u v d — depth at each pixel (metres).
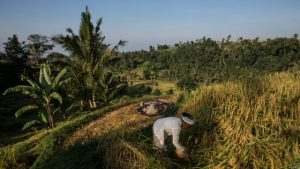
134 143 6.29
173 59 145.50
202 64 129.62
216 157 6.23
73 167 6.07
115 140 6.53
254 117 6.75
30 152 10.21
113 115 13.39
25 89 14.52
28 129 20.52
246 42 144.25
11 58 57.25
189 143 6.98
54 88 15.05
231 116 6.97
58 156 6.82
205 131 6.91
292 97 7.41
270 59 112.69
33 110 31.00
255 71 9.64
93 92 20.39
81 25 19.42
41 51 73.44
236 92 7.89
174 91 72.31
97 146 6.96
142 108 13.22
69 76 19.44
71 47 19.27
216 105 7.85
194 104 8.45
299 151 5.92
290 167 5.61
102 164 6.20
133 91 43.28
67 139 10.86
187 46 156.75
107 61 20.70
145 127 8.55
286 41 128.00
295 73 9.54
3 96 37.88
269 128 6.50
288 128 6.45
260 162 5.84
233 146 6.20
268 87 8.02
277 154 5.91
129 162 5.91
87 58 20.06
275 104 7.09
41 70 14.92
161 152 6.17
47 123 15.62
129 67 138.38
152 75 114.06
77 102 20.03
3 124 22.86
